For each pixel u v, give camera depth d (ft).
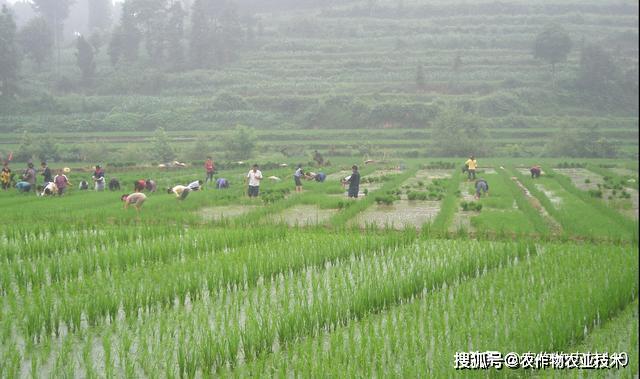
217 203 93.86
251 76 409.69
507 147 246.68
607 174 149.07
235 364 30.30
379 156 230.68
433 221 73.10
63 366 29.84
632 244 59.21
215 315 37.17
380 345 31.07
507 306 37.81
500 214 78.59
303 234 63.26
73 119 329.11
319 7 610.24
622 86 362.33
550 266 48.42
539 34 362.53
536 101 344.28
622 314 37.24
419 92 364.99
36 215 75.20
